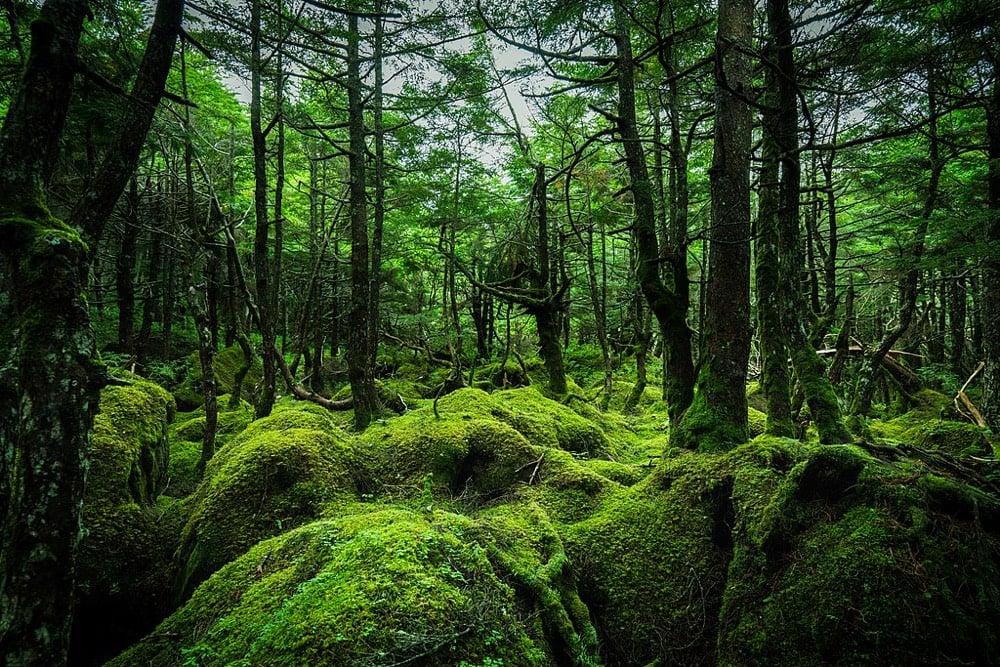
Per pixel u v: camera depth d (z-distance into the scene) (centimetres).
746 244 561
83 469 276
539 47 700
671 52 848
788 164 553
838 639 360
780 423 563
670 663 433
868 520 399
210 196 848
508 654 343
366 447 662
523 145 1309
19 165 284
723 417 554
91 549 487
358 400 843
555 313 1173
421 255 1566
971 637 334
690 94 958
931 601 348
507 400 920
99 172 359
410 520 458
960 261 840
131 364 991
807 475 433
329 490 560
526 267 1266
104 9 527
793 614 385
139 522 538
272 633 332
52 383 264
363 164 865
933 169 770
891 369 1148
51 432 262
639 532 505
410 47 781
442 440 643
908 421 990
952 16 494
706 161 1316
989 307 757
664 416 1152
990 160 659
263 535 509
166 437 715
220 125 1266
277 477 554
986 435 682
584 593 478
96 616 483
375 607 334
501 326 1894
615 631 455
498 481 631
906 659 338
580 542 507
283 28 684
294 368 1212
